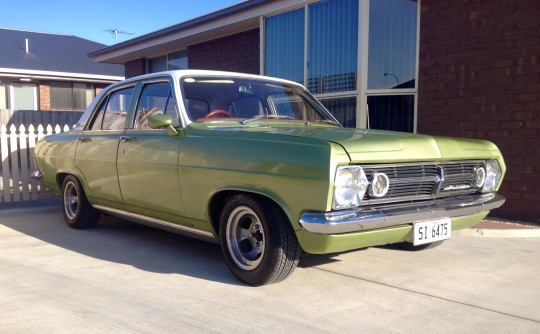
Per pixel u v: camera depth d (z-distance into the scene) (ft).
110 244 17.44
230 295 12.24
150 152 15.11
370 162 11.39
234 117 15.60
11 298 12.02
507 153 21.16
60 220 21.90
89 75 66.49
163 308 11.39
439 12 23.16
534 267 15.02
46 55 73.15
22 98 65.41
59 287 12.82
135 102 16.81
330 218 10.78
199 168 13.41
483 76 21.79
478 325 10.70
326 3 28.50
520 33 20.59
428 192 12.83
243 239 13.05
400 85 25.44
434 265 15.11
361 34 26.09
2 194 25.99
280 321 10.70
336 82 28.14
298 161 11.20
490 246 17.48
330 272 14.20
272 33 32.14
